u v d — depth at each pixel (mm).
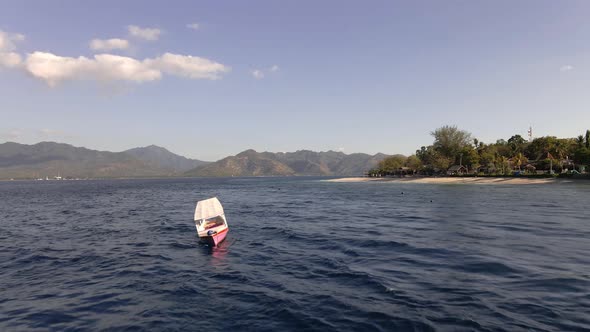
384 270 17594
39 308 14070
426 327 11023
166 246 26172
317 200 68438
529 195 62438
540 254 20016
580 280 15133
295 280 16594
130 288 16328
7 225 39219
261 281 16672
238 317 12484
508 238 24953
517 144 150375
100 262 21547
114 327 12086
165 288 16141
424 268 17703
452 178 123875
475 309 12289
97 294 15602
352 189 106250
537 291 13922
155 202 71750
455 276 16203
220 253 23281
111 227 36375
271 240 27172
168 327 11875
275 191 109625
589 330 10539
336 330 11102
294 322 11844
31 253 24328
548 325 10914
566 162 108625
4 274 19156
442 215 39156
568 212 38938
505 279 15547
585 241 23562
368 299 13641
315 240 26609
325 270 18094
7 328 12266
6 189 158375
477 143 152125
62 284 17266
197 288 15953
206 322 12156
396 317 11844
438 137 152500
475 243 23469
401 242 24562
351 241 25625
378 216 40688
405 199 63219
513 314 11773
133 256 23016
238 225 35469
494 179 107312
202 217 28062
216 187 153500
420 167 161125
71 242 28359
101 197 90125
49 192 122562
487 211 41125
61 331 11938
